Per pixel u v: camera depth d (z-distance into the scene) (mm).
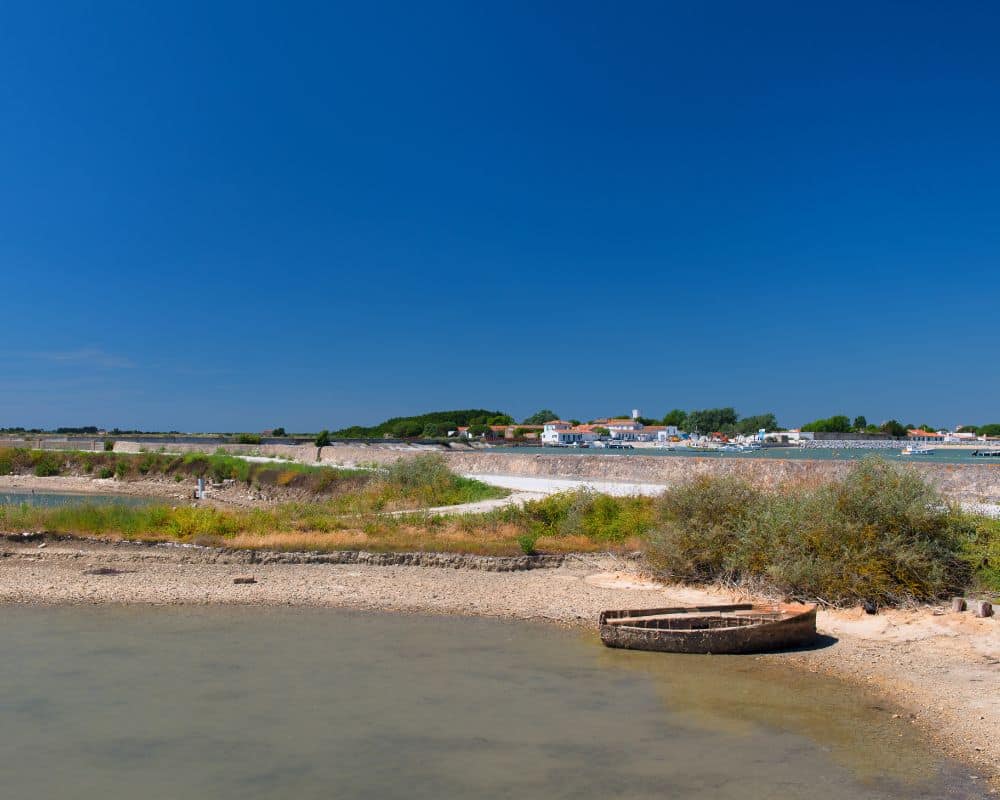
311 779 9648
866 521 18688
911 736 10961
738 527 20578
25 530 25672
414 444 139375
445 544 24312
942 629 15977
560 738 10969
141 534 25844
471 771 9891
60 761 10172
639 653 15320
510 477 51656
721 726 11391
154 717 11758
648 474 45531
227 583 21406
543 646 15867
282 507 33250
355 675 13867
